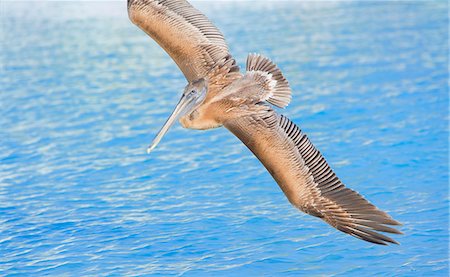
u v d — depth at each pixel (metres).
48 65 25.27
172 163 16.80
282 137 7.37
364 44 26.42
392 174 15.91
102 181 15.87
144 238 13.22
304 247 12.82
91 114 20.25
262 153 7.32
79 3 34.88
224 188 15.38
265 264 12.25
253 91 7.89
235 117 7.70
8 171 16.52
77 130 19.05
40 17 32.56
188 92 7.93
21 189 15.52
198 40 8.55
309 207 6.99
